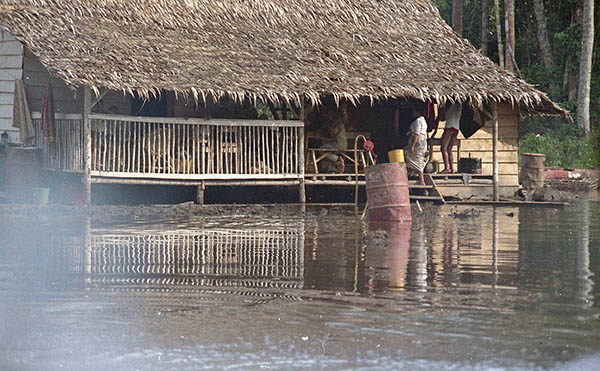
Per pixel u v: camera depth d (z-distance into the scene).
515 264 31.81
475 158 69.75
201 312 23.00
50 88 58.94
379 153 75.81
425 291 26.09
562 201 67.56
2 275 28.11
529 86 67.00
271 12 70.31
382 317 22.53
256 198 66.44
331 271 29.75
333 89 60.12
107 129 59.00
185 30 65.19
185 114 63.56
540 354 19.27
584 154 103.00
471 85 65.00
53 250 34.19
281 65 62.53
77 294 25.14
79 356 18.94
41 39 57.03
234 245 36.97
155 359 18.80
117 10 64.31
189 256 33.22
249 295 25.28
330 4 73.19
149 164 57.91
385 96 61.12
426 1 78.00
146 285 26.70
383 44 69.81
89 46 57.81
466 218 52.25
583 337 20.59
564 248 36.88
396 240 39.50
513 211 58.47
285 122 61.97
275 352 19.33
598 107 122.81
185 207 54.62
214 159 62.00
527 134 112.81
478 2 144.50
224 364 18.50
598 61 124.81
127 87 54.03
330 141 66.12
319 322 21.95
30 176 59.06
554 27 136.12
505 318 22.48
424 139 62.16
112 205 55.03
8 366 18.19
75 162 56.97
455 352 19.34
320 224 47.34
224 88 56.72
